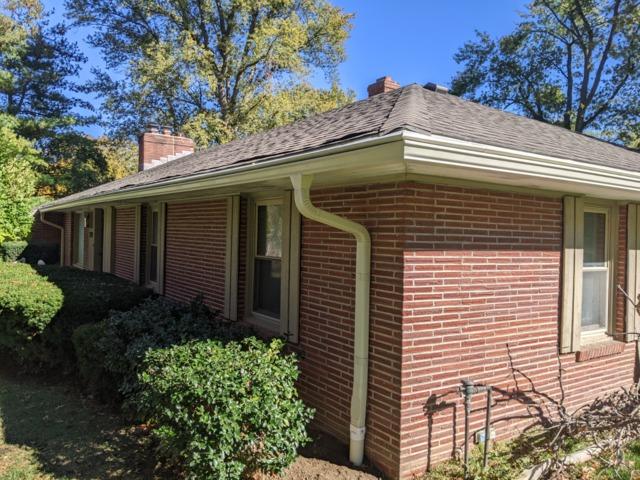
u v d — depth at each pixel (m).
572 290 4.95
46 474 3.94
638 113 21.58
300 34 22.52
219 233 6.95
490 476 3.78
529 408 4.62
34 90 24.55
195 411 3.34
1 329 6.42
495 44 26.16
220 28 23.34
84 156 24.77
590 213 5.47
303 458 4.16
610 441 3.81
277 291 5.94
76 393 5.94
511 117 5.95
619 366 5.51
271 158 4.00
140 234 10.02
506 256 4.42
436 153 2.89
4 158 15.06
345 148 3.09
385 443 3.96
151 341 4.77
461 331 4.13
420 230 3.87
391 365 3.91
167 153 14.00
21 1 24.47
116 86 24.95
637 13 20.58
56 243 19.34
